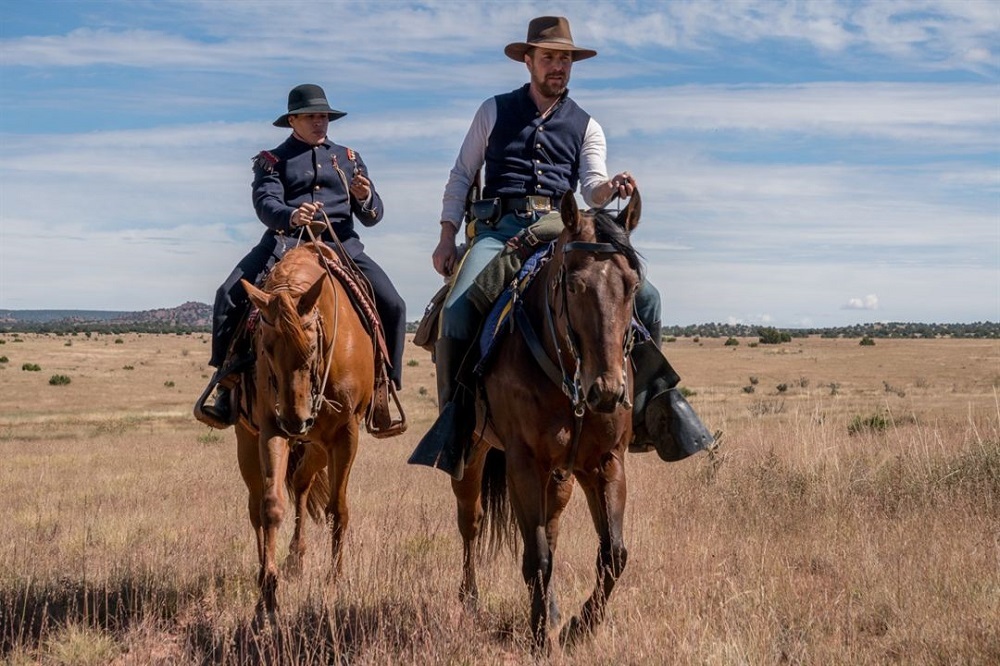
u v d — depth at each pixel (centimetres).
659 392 543
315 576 641
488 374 533
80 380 8394
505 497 611
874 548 708
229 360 668
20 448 2545
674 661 471
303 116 739
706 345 16375
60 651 534
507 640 542
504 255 559
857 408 3155
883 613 570
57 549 845
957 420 1694
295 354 553
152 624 581
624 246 445
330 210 741
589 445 496
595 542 804
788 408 3127
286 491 743
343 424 651
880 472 984
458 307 563
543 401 492
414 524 894
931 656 487
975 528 754
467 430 557
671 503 935
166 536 889
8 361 10625
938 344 15400
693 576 643
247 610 604
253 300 556
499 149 605
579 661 479
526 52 612
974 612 539
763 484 972
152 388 7719
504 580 662
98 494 1336
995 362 9931
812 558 716
